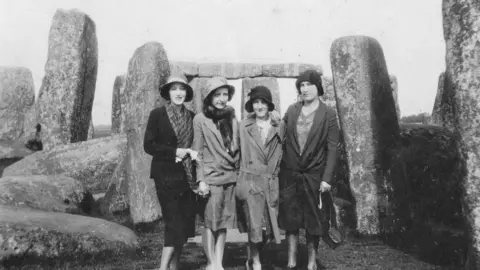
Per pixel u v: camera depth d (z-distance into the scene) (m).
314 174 4.04
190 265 4.47
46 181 6.04
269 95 4.09
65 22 10.59
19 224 4.32
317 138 4.02
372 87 5.91
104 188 9.52
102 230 4.94
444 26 3.87
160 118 3.92
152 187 6.63
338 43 6.03
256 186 3.97
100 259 4.59
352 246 5.16
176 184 3.87
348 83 5.93
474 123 3.61
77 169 9.51
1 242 4.15
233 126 4.03
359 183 5.80
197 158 3.85
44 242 4.35
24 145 12.57
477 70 3.60
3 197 5.33
